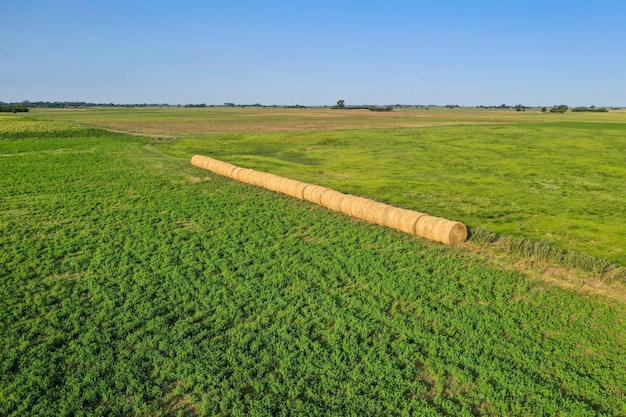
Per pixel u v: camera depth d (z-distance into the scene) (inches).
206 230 703.1
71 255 592.7
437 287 490.9
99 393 330.0
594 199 903.1
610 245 621.3
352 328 410.3
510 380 333.4
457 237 625.9
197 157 1330.0
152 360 366.3
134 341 392.5
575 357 362.3
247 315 438.0
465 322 415.2
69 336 398.0
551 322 413.4
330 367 354.3
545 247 570.3
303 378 341.4
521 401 314.3
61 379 345.1
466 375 340.8
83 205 853.2
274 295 475.2
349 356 367.2
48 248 613.0
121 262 567.2
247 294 477.4
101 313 434.9
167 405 318.3
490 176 1176.2
